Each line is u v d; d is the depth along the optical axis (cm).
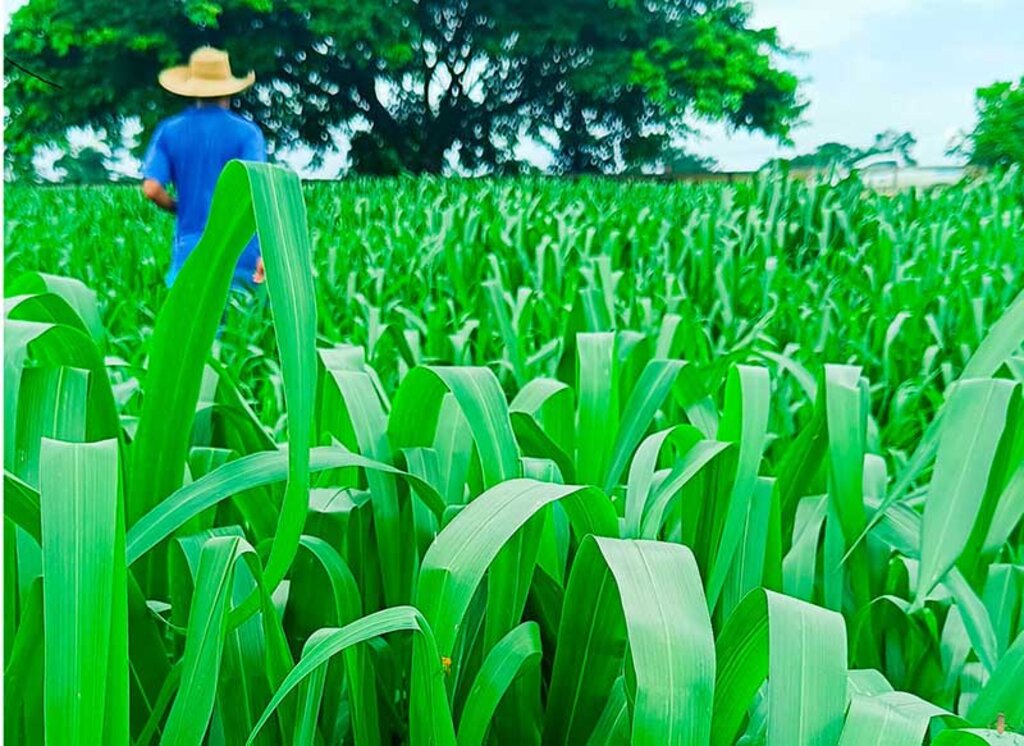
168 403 106
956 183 1098
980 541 128
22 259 720
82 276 683
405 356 227
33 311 112
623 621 105
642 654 75
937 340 406
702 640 77
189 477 127
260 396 326
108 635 74
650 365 147
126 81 4178
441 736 85
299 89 4391
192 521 122
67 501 75
